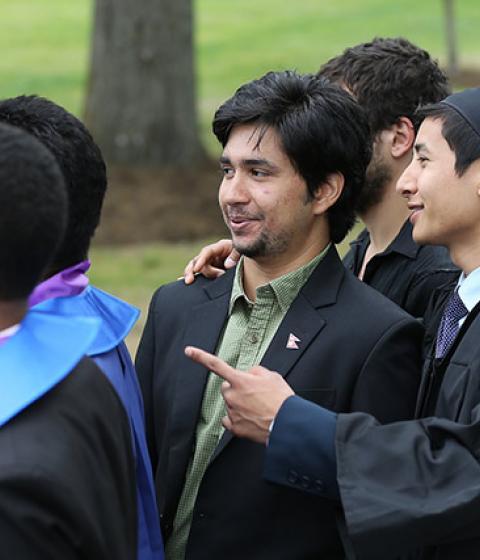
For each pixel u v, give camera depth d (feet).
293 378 25.91
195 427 26.76
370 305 26.50
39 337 19.10
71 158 23.47
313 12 238.89
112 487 19.35
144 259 92.63
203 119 154.61
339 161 26.48
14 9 243.40
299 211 26.50
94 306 24.53
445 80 32.58
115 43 119.65
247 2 252.83
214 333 27.32
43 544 17.52
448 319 25.89
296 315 26.53
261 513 25.62
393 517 22.40
